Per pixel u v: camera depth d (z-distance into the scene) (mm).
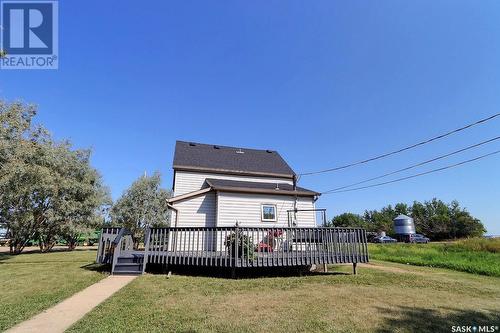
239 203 15711
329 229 11383
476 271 12758
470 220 62281
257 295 7211
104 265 12438
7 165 15086
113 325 4816
